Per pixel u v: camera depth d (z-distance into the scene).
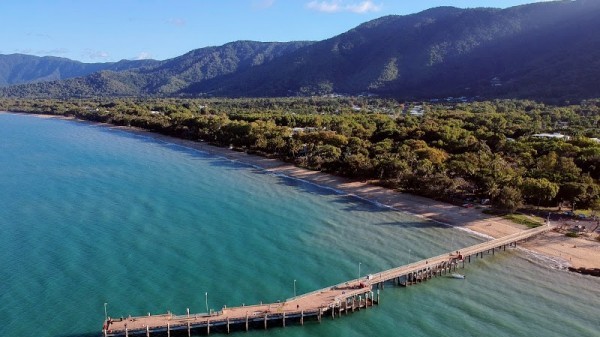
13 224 93.81
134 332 58.19
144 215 101.25
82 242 85.12
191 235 90.12
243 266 77.19
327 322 63.66
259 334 60.53
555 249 86.31
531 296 70.50
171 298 66.44
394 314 65.69
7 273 72.44
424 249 86.44
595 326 62.69
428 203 113.44
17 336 57.16
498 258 83.81
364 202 115.31
